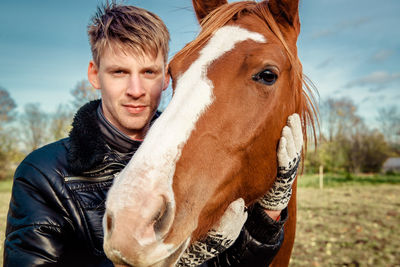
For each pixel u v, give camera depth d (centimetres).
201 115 121
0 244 495
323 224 755
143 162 105
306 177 2058
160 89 146
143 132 155
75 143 135
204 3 181
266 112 132
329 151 2294
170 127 116
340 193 1395
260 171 138
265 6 160
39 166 139
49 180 135
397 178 2119
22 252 123
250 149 131
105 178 138
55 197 133
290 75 145
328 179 1988
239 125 126
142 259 95
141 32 132
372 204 1059
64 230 132
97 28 138
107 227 97
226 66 130
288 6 155
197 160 116
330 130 2328
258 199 147
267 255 145
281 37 148
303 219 815
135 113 141
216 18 150
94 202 133
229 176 127
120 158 144
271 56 132
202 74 129
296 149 142
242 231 144
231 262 148
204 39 143
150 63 138
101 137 140
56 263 125
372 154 2431
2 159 2614
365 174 2452
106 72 137
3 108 3045
